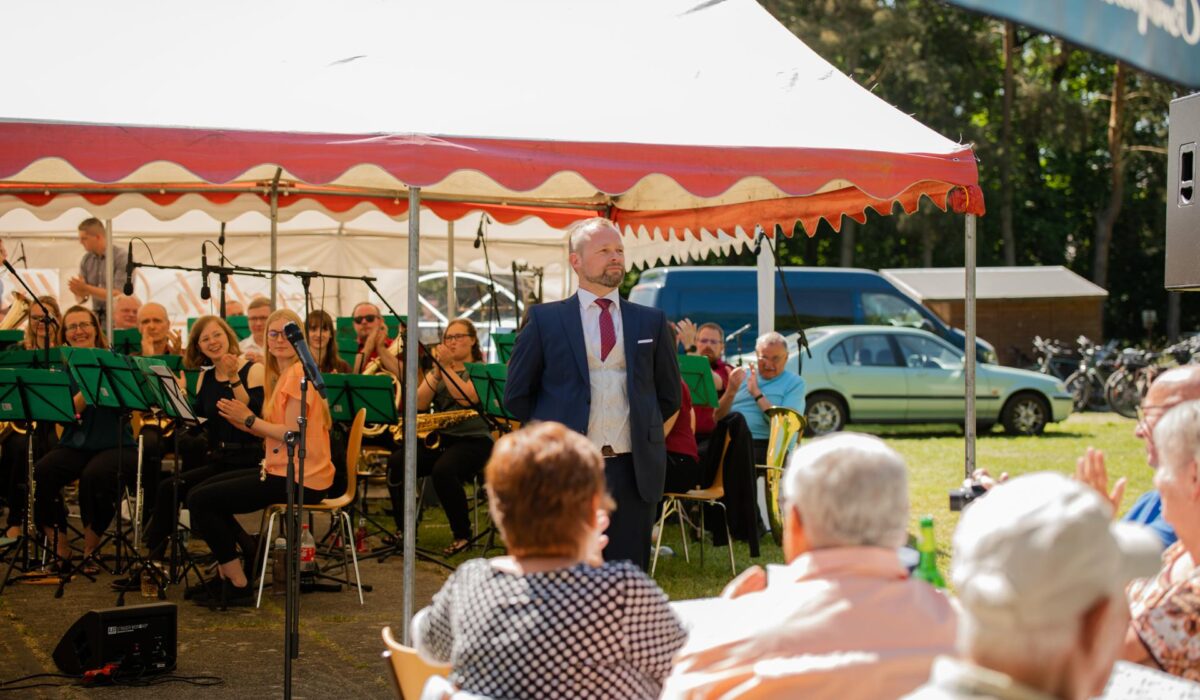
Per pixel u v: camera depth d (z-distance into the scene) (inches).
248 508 245.8
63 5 201.5
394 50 201.0
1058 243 1389.0
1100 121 1315.2
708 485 289.6
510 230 492.4
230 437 265.4
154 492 297.1
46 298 336.5
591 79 201.9
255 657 215.6
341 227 497.0
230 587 252.5
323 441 245.9
